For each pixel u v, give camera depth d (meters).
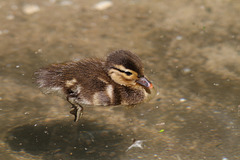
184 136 9.34
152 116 10.12
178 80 11.53
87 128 9.71
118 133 9.53
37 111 10.33
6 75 11.76
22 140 9.27
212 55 12.84
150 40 13.95
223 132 9.41
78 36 14.27
